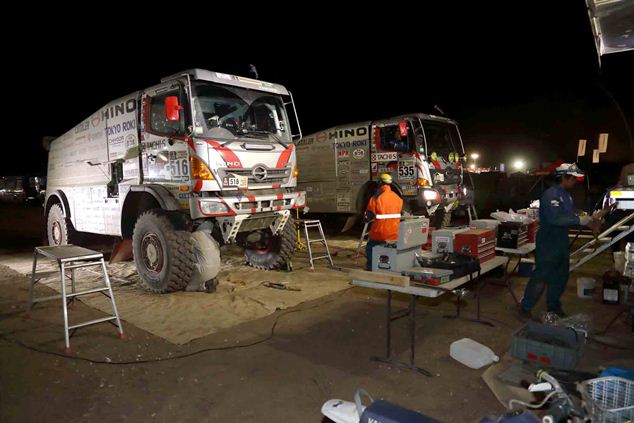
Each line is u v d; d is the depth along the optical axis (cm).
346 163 1159
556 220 490
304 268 814
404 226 422
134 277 754
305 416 329
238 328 509
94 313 564
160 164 657
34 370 403
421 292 378
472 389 365
